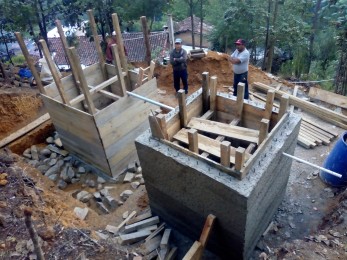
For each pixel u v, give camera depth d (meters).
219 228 4.06
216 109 4.77
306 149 6.45
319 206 5.13
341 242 3.89
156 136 4.03
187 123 4.46
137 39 18.52
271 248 4.53
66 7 11.76
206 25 22.83
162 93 9.05
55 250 3.92
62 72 10.70
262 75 9.18
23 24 11.12
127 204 5.64
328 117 7.16
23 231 4.06
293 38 13.03
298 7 14.17
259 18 13.79
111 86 7.22
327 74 12.94
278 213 5.07
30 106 8.20
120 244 4.59
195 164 3.63
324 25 14.13
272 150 3.68
